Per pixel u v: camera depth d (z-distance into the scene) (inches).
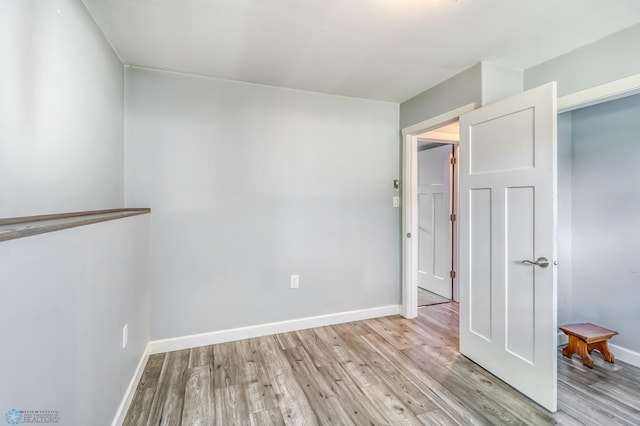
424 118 111.1
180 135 94.7
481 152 85.0
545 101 68.0
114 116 80.0
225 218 100.3
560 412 66.8
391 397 71.9
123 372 64.5
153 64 88.6
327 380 78.6
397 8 63.3
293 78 99.1
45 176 46.6
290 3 61.7
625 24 68.4
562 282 102.7
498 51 81.6
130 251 70.0
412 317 123.6
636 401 70.8
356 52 82.5
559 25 69.2
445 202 153.9
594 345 89.8
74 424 41.0
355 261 119.4
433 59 86.3
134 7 62.4
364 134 119.6
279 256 107.6
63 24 52.1
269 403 69.5
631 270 89.1
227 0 60.6
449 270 150.6
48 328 34.2
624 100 90.7
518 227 74.6
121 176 86.0
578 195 101.8
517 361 74.5
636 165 88.3
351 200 118.1
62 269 37.6
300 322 110.9
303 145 110.1
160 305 93.3
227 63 88.5
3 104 36.9
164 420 63.7
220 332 100.0
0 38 36.3
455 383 77.7
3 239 25.6
